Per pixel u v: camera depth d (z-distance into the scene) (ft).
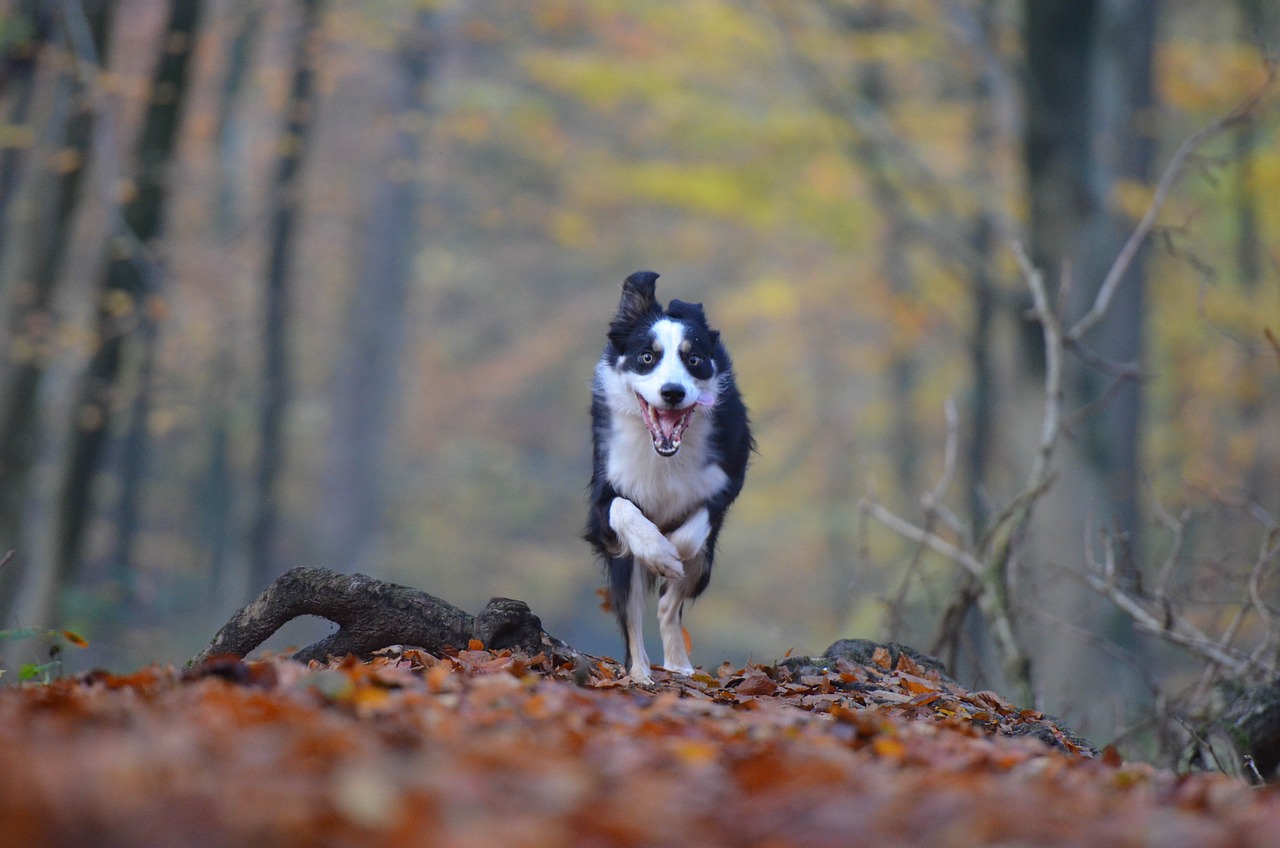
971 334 89.40
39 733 14.02
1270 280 83.61
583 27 79.87
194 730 14.08
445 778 12.67
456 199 136.26
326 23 76.95
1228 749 27.07
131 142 55.01
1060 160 58.34
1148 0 62.64
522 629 24.25
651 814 12.49
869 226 89.04
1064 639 52.42
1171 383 82.17
